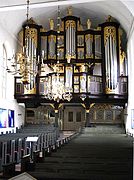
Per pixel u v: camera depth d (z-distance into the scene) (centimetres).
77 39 2231
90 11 2256
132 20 1842
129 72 2058
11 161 839
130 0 1372
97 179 714
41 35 2239
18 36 2280
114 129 2234
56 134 1636
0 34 1909
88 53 2195
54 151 1024
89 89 2112
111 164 816
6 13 1906
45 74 2227
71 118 2606
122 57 2161
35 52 2117
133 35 1886
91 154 945
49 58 2192
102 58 2170
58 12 2306
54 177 733
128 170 773
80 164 830
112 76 2114
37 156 875
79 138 1638
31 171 800
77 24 2250
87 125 2211
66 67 2138
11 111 2075
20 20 2150
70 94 2017
